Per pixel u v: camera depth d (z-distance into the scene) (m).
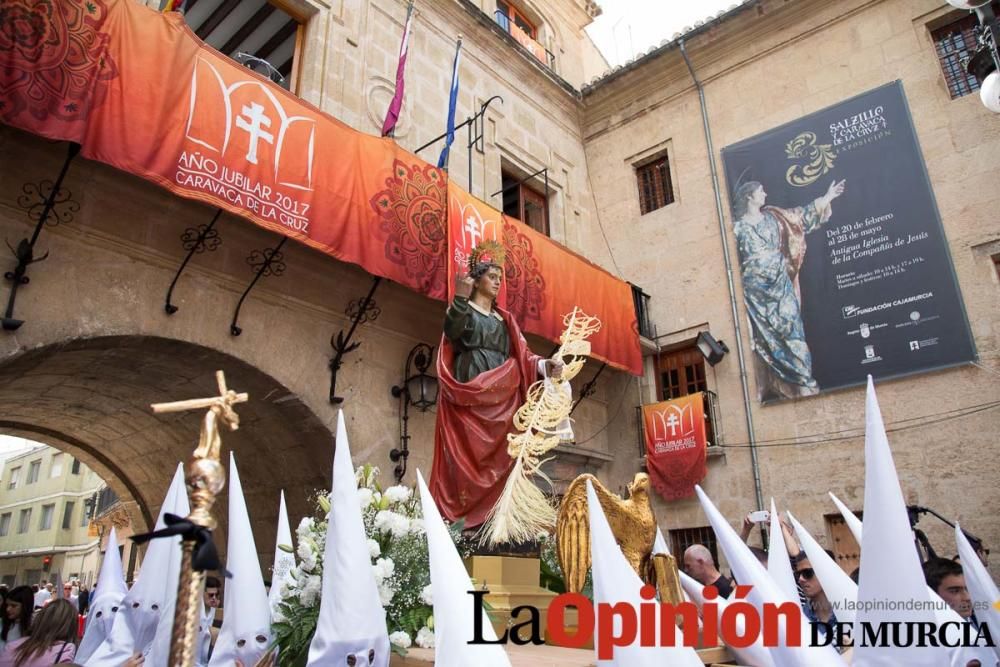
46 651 4.09
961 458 9.36
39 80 5.26
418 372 9.10
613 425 12.80
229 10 10.16
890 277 10.55
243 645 3.15
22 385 7.14
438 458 4.86
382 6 11.00
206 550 1.67
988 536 8.91
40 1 5.36
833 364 10.70
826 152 11.71
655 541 3.63
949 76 11.15
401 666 3.33
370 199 7.70
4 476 40.09
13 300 5.69
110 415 8.55
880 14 11.91
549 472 11.34
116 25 5.83
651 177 14.27
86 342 6.21
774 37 13.02
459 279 5.13
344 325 8.45
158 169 5.88
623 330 11.37
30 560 35.59
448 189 8.66
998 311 9.61
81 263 6.21
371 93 10.31
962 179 10.38
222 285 7.27
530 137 13.65
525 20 15.67
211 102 6.41
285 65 11.09
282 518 4.33
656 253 13.41
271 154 6.81
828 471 10.38
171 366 7.25
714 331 12.23
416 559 3.77
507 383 4.87
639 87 14.55
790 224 11.75
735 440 11.37
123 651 4.08
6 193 5.82
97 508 28.64
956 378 9.70
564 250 10.63
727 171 12.84
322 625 2.68
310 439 8.14
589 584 3.92
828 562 2.95
